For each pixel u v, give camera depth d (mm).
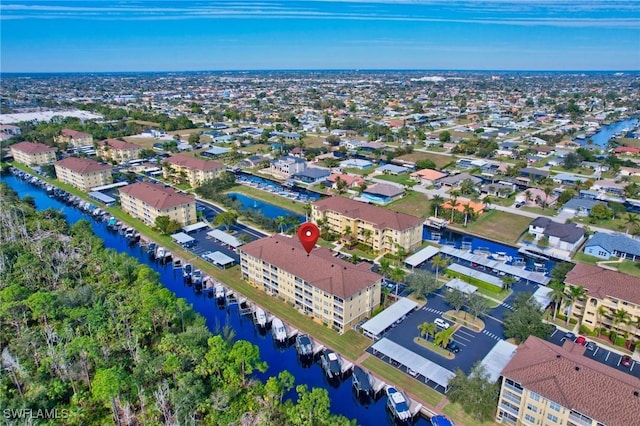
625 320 101062
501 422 84062
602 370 77125
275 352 108562
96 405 87875
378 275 117625
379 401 92688
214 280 137125
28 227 167875
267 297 127812
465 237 173125
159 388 84000
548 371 77875
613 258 150625
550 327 105500
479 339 107562
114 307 112938
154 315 109625
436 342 103312
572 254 154500
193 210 179625
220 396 86625
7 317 109188
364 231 155625
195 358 93938
